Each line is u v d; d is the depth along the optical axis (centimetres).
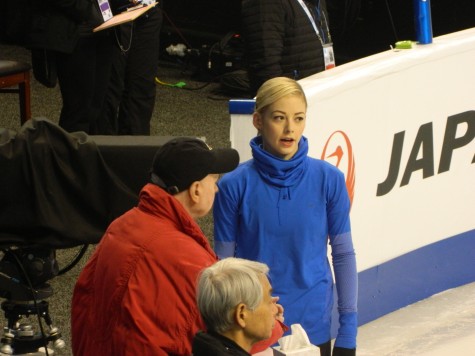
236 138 1016
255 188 849
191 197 696
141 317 662
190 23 2656
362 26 2419
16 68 1731
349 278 876
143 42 1808
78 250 1484
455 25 2286
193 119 2178
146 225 688
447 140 1338
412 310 1341
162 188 696
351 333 871
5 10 1641
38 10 1563
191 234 689
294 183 848
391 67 1225
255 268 599
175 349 659
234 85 2353
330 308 882
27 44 1579
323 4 1534
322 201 856
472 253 1422
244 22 1477
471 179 1389
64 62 1619
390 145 1253
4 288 970
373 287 1288
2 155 909
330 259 1187
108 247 699
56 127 929
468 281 1427
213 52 2445
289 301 853
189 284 660
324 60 1517
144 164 942
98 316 696
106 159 938
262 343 666
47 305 1009
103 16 1612
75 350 727
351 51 2459
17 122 2094
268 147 845
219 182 858
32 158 920
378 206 1263
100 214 950
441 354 1220
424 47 1284
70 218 943
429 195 1338
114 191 942
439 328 1292
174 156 689
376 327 1289
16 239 940
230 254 862
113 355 677
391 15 2320
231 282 585
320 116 1127
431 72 1288
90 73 1628
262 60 1473
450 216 1377
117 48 1684
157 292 663
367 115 1207
